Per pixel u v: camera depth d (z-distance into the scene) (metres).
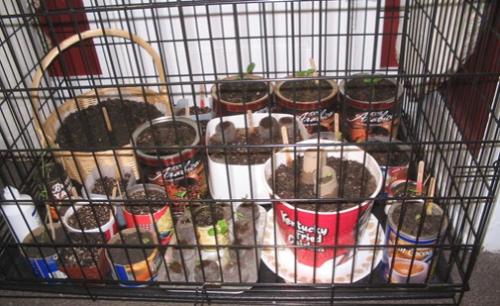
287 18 1.66
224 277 1.25
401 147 1.53
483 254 1.34
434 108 1.50
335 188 1.18
